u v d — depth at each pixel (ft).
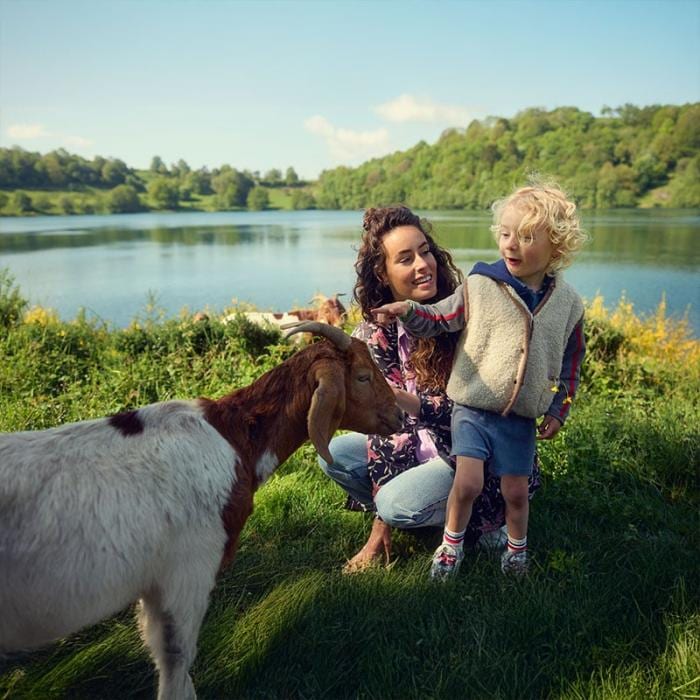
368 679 9.98
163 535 8.89
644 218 294.25
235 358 24.63
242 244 221.25
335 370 10.11
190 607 9.23
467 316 11.69
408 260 12.84
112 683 10.23
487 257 131.13
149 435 9.27
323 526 14.40
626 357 27.71
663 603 11.44
